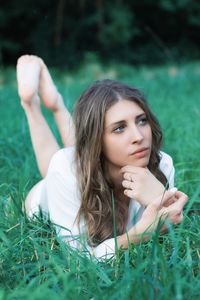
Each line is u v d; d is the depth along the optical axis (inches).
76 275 55.6
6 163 113.6
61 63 625.3
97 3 676.1
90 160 65.8
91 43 672.4
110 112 62.4
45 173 90.6
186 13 690.2
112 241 63.6
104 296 48.4
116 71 515.5
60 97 98.1
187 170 96.0
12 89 340.8
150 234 59.0
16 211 75.2
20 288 52.6
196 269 57.6
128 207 72.1
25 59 97.1
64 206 70.5
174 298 46.1
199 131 138.0
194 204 85.8
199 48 713.0
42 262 58.7
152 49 659.4
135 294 47.1
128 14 655.1
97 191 67.6
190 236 64.1
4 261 60.7
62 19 682.8
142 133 62.6
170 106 208.5
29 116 91.6
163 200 60.5
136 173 62.6
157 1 691.4
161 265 50.7
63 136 95.9
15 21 658.8
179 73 430.9
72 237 65.6
